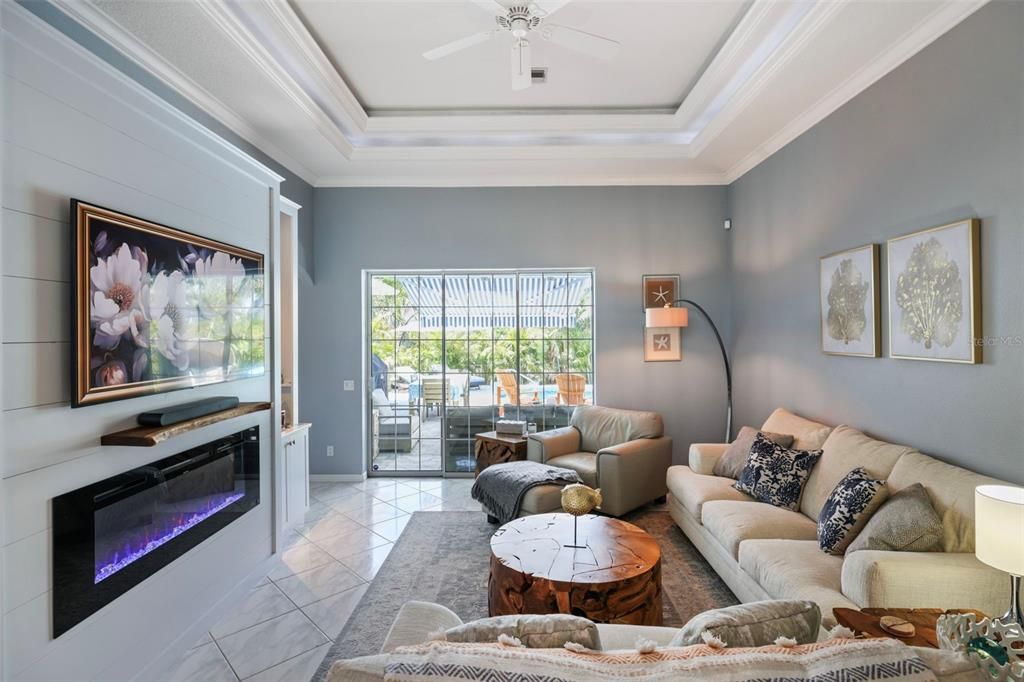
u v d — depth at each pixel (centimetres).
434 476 521
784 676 82
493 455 448
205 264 252
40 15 210
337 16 280
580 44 237
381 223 499
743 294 459
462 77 352
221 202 272
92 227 183
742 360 462
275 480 317
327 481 502
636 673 85
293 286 412
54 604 168
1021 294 197
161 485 219
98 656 185
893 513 201
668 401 493
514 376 524
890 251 267
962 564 176
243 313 287
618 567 212
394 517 397
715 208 493
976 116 215
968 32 219
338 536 359
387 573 301
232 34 251
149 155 218
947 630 119
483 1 212
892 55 262
